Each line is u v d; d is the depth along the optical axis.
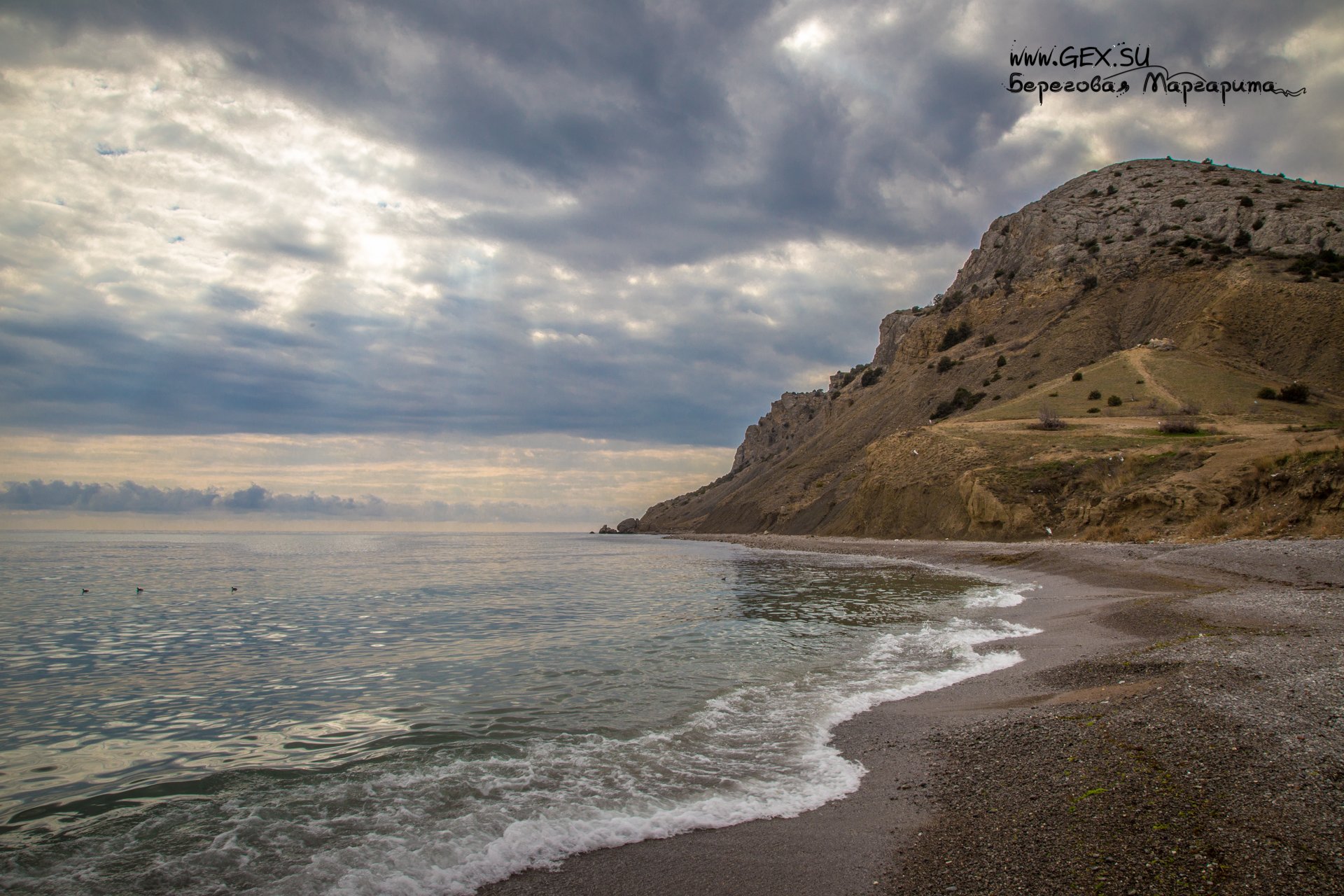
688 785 8.11
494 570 49.75
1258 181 120.81
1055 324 100.38
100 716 11.72
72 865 6.37
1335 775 6.47
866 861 5.99
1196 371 71.50
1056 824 6.17
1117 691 10.30
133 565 55.50
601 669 14.83
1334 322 71.44
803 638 18.42
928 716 10.45
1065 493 50.06
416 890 5.88
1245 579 22.56
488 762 9.05
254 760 9.36
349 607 27.31
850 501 81.25
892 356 153.00
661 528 195.00
